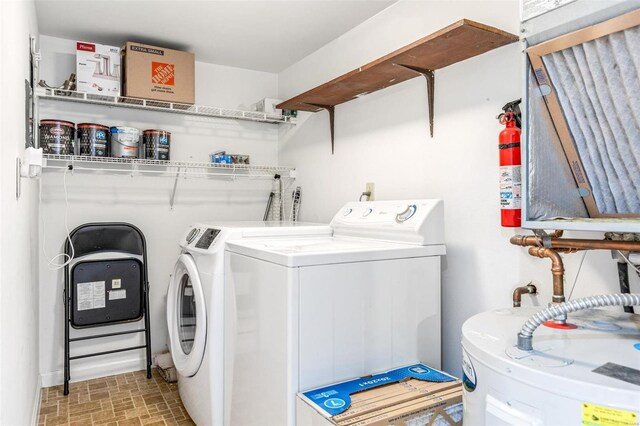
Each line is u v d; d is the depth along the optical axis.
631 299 0.78
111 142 2.59
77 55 2.39
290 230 2.01
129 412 2.21
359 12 2.30
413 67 1.90
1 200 0.97
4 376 1.03
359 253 1.45
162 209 2.96
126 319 2.69
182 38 2.65
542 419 0.76
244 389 1.59
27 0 1.70
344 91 2.34
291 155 3.22
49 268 2.60
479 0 1.74
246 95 3.28
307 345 1.33
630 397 0.68
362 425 1.11
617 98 0.93
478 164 1.75
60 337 2.62
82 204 2.71
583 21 0.93
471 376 0.93
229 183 3.22
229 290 1.75
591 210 1.10
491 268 1.69
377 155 2.33
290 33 2.58
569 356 0.83
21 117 1.41
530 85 1.08
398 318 1.55
